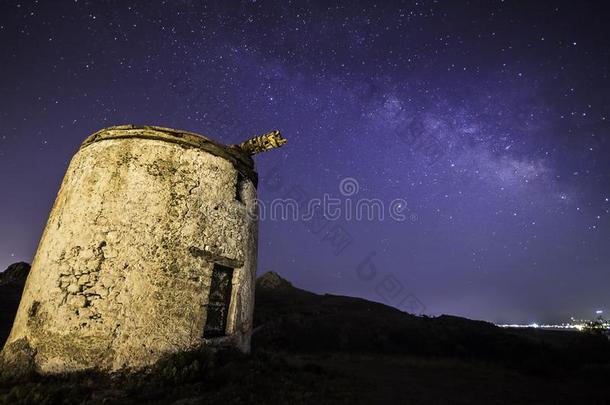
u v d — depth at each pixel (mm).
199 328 7387
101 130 8367
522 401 8594
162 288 7148
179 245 7602
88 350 6410
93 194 7613
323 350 18641
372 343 20312
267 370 7906
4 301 19734
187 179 8195
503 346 18125
